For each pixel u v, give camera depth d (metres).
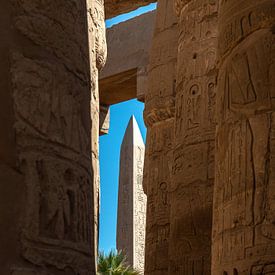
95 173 7.27
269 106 6.61
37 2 4.86
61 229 4.63
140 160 29.50
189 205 11.23
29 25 4.75
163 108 15.45
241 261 6.34
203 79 11.68
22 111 4.54
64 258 4.59
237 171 6.65
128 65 22.19
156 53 16.05
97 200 7.35
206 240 10.86
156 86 15.73
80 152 4.96
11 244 4.29
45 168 4.59
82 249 4.83
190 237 11.06
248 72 6.86
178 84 12.19
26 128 4.54
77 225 4.80
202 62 11.77
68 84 4.95
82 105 5.11
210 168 11.16
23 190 4.43
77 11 5.24
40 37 4.80
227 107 7.04
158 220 14.95
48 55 4.82
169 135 15.38
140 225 28.78
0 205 4.31
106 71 22.83
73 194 4.79
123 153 29.62
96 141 7.38
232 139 6.83
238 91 6.91
